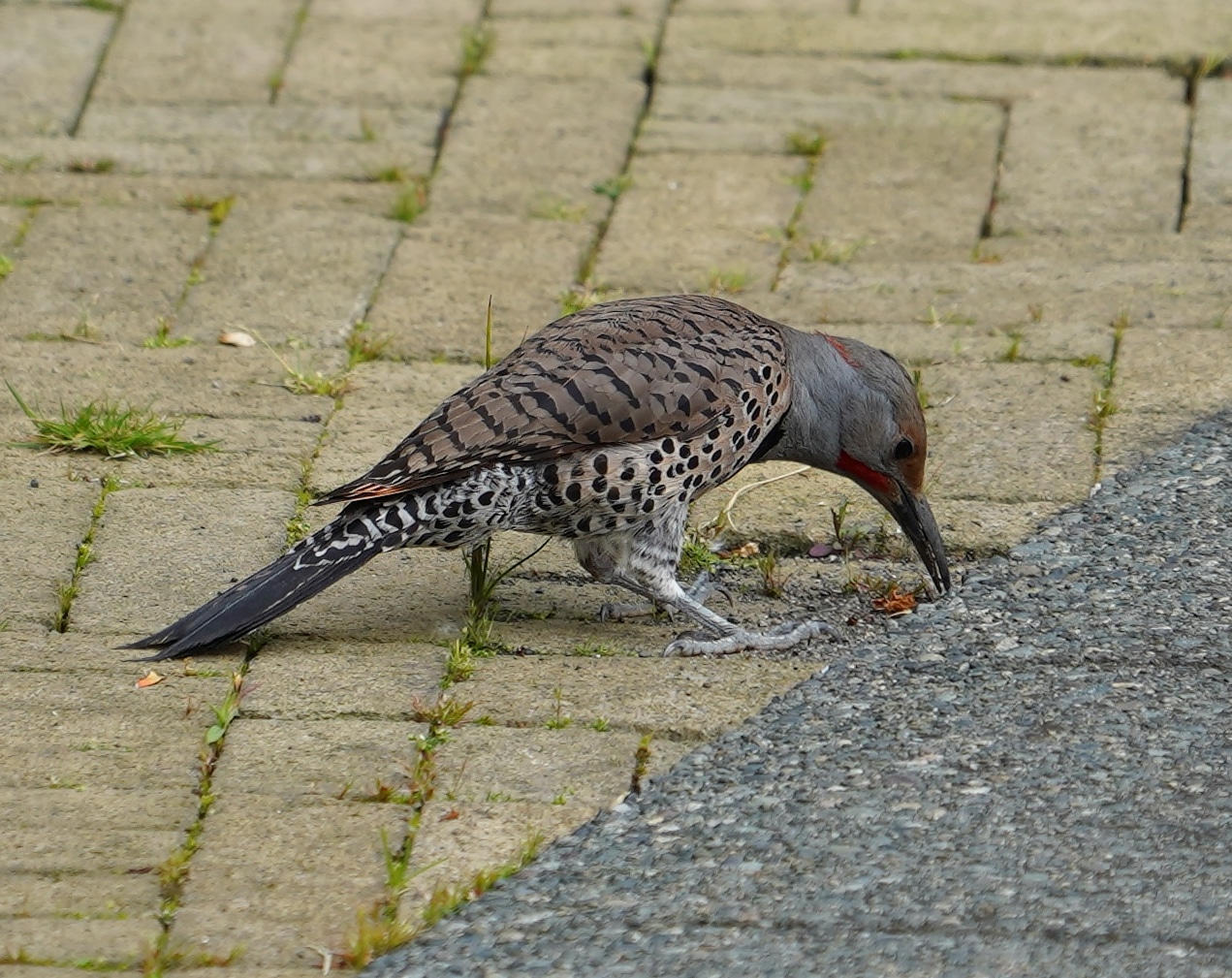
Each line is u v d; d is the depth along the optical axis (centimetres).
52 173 1448
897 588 955
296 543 977
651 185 1441
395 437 1112
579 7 1703
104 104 1548
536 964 675
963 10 1678
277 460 1083
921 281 1297
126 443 1079
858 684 870
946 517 1019
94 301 1269
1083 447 1086
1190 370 1164
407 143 1497
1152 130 1490
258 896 714
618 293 1286
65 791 780
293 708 850
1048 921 689
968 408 1133
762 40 1645
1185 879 711
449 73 1602
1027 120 1512
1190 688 851
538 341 912
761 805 772
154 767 800
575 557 1002
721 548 1012
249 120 1529
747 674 881
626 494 882
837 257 1330
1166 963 662
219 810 768
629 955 679
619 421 870
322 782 790
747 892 714
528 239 1359
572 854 743
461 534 883
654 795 783
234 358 1203
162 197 1416
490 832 755
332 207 1408
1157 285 1275
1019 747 808
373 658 897
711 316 930
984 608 938
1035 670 874
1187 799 764
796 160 1473
